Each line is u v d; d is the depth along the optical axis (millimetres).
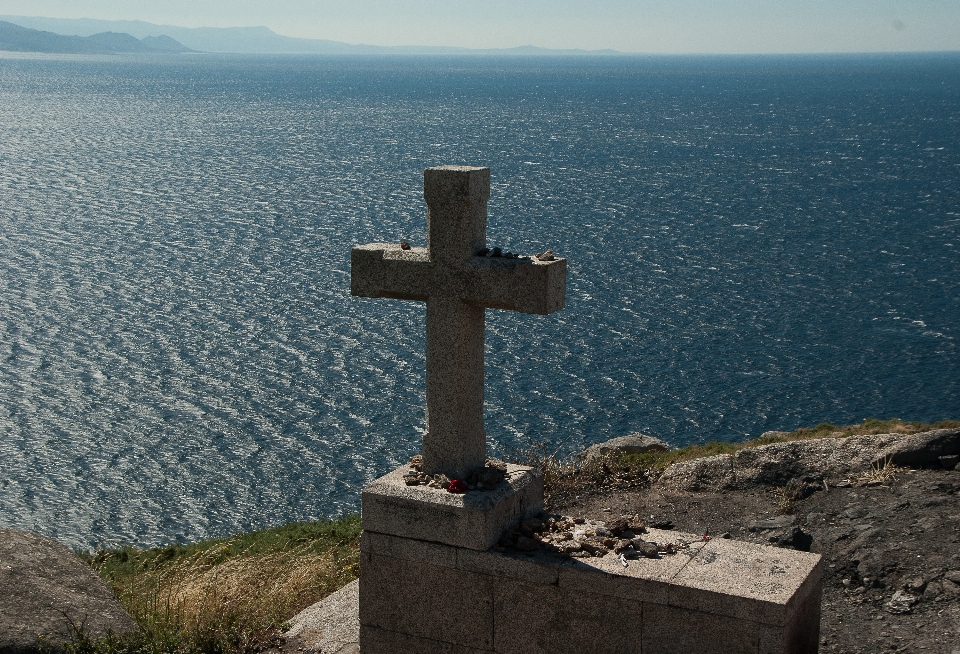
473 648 8484
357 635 9984
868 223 111062
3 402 60625
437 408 8844
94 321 75812
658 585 7664
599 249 98500
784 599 7305
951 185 134500
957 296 81438
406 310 77688
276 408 59344
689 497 14344
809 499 13547
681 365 65625
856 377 63406
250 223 111750
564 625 8078
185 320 76062
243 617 10797
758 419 56906
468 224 8555
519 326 72875
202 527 46062
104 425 57375
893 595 10664
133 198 127312
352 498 48438
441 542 8461
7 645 9352
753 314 77188
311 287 84688
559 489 15320
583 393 60562
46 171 149375
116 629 10188
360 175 146875
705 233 106562
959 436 13734
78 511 47562
